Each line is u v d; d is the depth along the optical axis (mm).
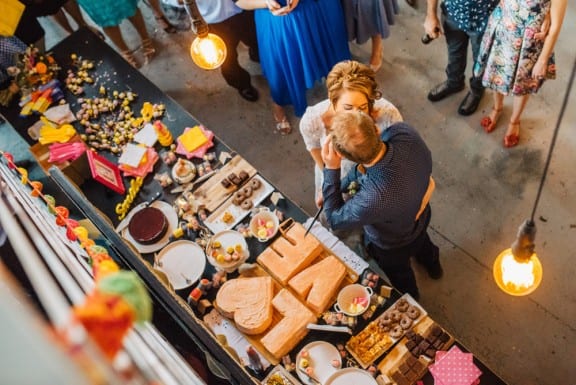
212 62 2906
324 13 3816
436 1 3908
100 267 803
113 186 3447
